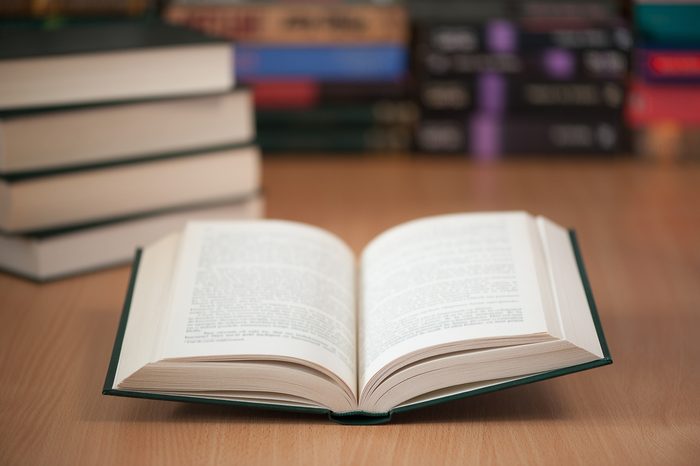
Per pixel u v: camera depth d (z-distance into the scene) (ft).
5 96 3.55
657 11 4.58
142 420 2.97
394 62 4.62
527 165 4.65
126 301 3.11
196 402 2.90
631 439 2.90
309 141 4.72
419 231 3.30
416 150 4.71
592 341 2.91
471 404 3.03
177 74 3.75
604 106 4.62
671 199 4.31
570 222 4.11
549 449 2.86
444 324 2.93
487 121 4.66
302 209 4.21
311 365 2.88
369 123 4.68
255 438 2.90
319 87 4.64
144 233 3.78
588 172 4.57
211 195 3.88
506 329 2.88
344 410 2.92
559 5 4.80
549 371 2.89
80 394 3.08
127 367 2.90
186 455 2.84
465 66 4.60
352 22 4.59
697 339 3.34
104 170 3.67
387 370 2.89
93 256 3.71
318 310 3.05
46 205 3.62
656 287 3.64
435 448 2.86
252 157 3.91
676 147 4.66
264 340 2.92
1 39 3.81
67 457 2.83
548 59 4.58
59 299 3.56
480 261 3.12
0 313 3.47
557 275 3.07
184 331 2.93
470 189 4.41
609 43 4.57
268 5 4.62
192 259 3.18
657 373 3.18
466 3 4.89
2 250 3.72
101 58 3.63
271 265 3.18
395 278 3.16
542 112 4.64
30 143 3.57
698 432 2.92
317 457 2.83
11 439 2.89
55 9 4.32
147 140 3.75
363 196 4.34
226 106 3.85
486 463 2.81
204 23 4.61
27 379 3.15
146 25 4.15
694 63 4.56
